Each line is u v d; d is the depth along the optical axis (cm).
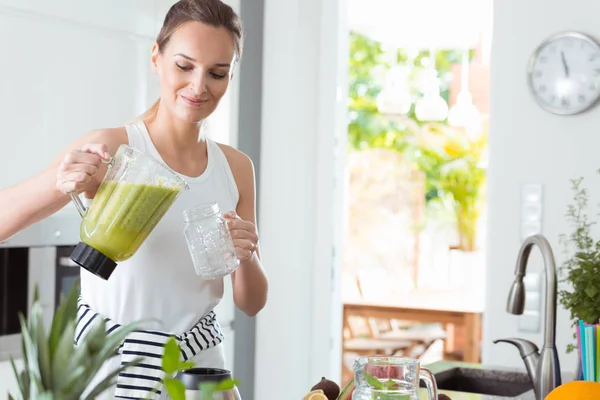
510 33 364
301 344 397
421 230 901
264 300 208
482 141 897
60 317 77
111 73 311
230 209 201
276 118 396
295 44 392
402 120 926
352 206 920
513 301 219
